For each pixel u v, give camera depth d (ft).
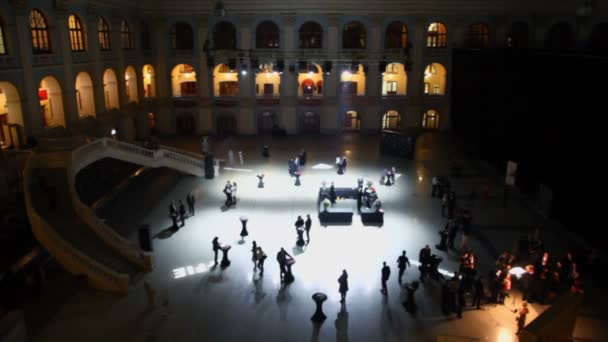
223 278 57.31
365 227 71.36
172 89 129.90
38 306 51.11
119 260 59.26
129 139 115.03
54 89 85.20
